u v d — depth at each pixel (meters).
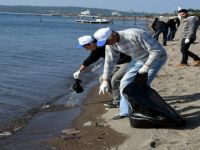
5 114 7.02
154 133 5.46
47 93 8.77
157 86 8.06
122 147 5.25
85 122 6.44
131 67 5.96
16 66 13.08
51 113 7.09
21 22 74.12
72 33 38.09
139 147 5.14
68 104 7.68
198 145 5.03
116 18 135.38
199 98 6.93
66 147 5.40
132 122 5.73
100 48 6.43
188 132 5.45
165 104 5.65
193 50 14.91
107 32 5.65
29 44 22.73
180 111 6.21
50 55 16.95
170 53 14.32
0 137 5.82
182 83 8.27
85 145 5.44
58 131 6.07
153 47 5.62
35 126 6.33
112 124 6.10
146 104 5.60
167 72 9.76
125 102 6.16
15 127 6.29
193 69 10.01
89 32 41.25
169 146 5.04
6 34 31.86
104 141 5.53
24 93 8.73
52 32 39.06
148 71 5.69
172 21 20.92
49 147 5.41
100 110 7.08
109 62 6.00
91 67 12.78
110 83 6.83
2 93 8.64
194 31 10.30
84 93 8.59
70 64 14.03
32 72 11.79
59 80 10.42
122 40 5.68
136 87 5.67
